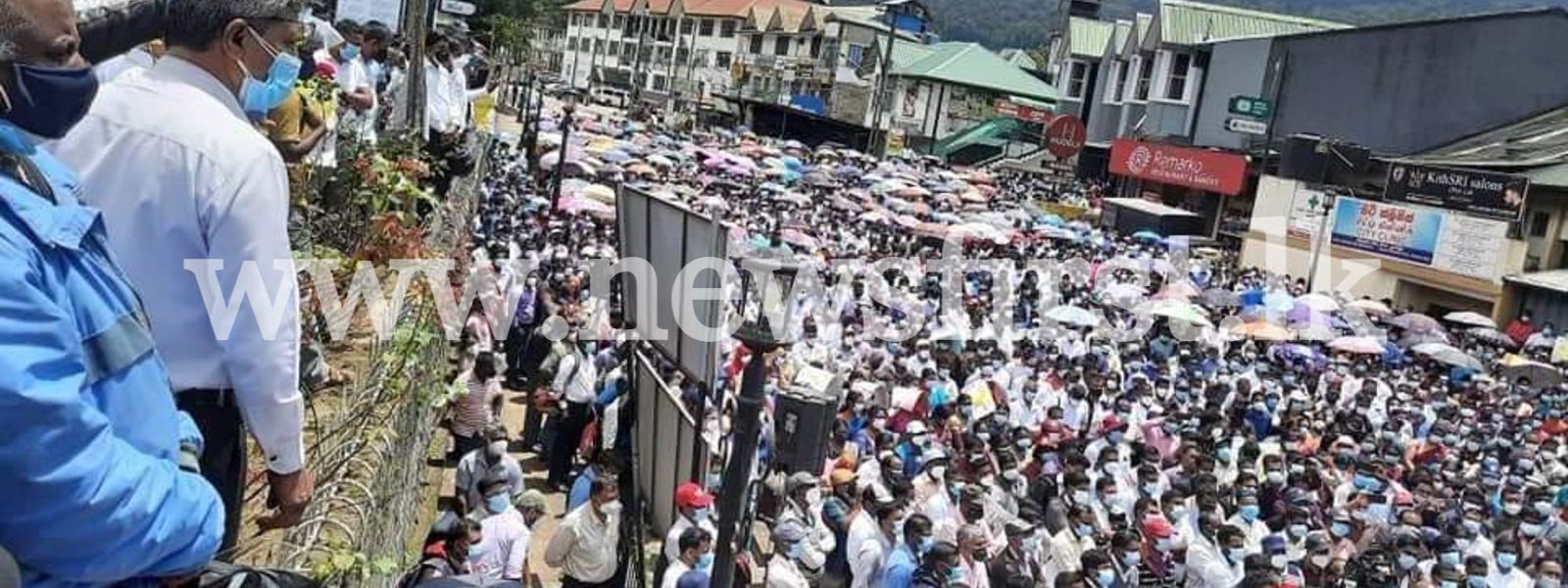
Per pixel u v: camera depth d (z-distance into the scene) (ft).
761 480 37.60
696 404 40.40
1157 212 146.72
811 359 60.85
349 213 31.07
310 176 29.25
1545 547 50.98
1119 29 189.26
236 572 8.91
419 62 50.26
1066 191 177.27
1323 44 149.89
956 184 164.76
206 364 10.80
